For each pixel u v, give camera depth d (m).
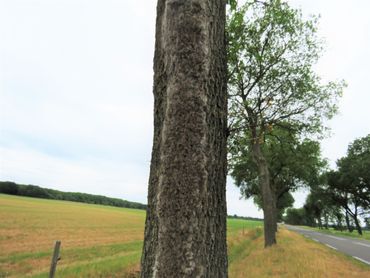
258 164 19.75
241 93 15.09
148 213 2.57
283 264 11.48
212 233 2.42
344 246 22.22
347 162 57.06
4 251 18.83
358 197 57.19
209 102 2.55
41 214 50.47
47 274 11.46
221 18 2.86
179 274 2.23
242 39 13.43
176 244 2.29
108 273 11.62
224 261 2.52
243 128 6.30
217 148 2.60
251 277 9.62
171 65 2.59
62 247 22.03
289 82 16.47
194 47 2.55
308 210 89.44
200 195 2.37
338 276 9.69
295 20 15.57
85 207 88.19
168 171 2.42
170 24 2.64
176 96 2.51
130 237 30.75
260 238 26.67
